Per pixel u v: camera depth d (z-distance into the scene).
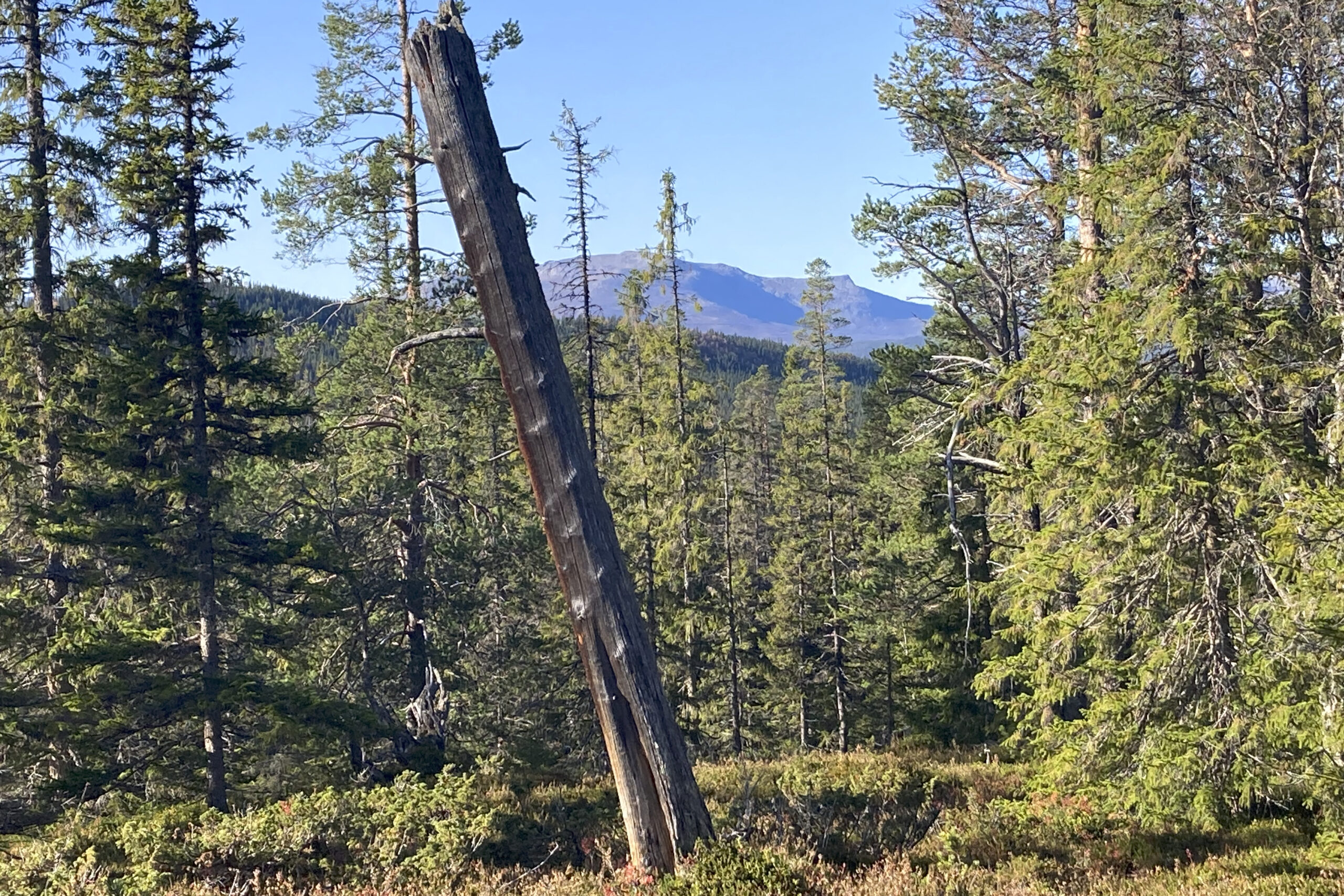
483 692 24.70
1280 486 9.94
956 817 11.27
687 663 34.19
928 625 22.06
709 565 38.78
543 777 17.94
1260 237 9.97
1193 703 10.66
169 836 10.24
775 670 37.78
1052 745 12.34
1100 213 10.74
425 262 19.81
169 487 15.34
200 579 16.06
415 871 9.67
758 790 14.03
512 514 23.22
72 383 17.55
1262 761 10.05
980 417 13.07
